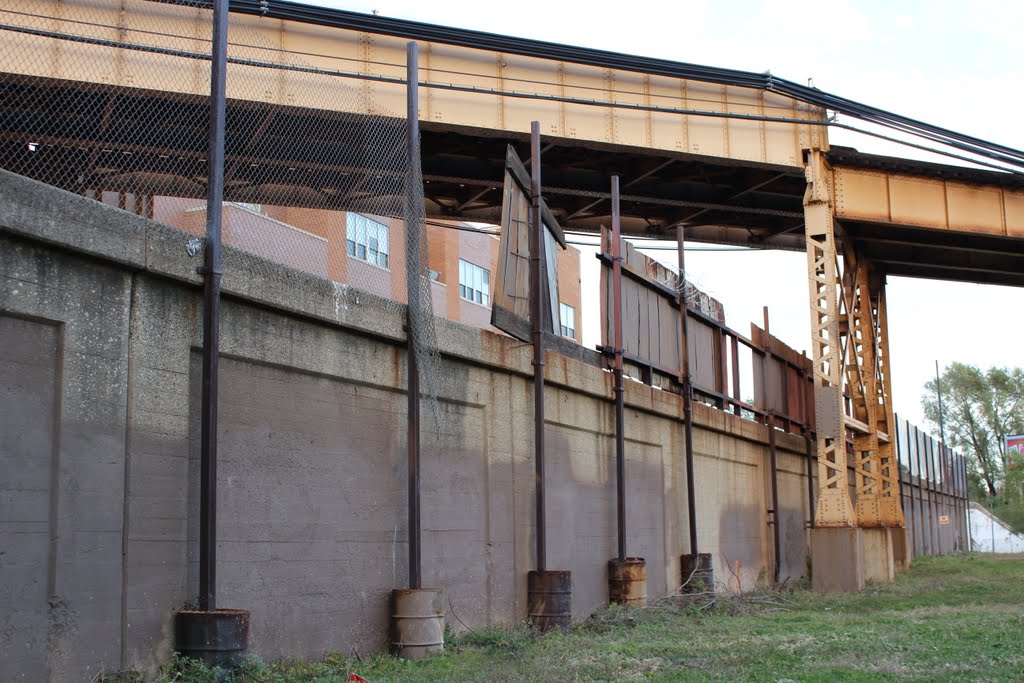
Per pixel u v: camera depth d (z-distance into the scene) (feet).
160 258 30.25
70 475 27.30
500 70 79.61
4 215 25.62
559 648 42.16
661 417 70.69
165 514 30.27
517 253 51.80
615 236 64.03
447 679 33.24
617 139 82.79
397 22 73.97
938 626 49.57
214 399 30.68
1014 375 372.79
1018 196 96.73
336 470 38.27
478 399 48.24
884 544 90.27
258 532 34.19
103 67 62.18
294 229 82.12
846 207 92.99
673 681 33.53
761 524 92.12
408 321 41.91
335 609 37.45
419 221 42.37
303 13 69.56
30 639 25.81
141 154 63.93
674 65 83.61
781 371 102.42
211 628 29.50
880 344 122.11
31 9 61.16
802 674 34.60
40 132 62.28
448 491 45.39
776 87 85.66
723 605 64.54
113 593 28.22
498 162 92.73
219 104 32.58
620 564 60.08
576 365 57.62
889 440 118.73
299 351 36.52
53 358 27.35
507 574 49.47
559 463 56.03
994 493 364.79
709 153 85.87
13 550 25.70
